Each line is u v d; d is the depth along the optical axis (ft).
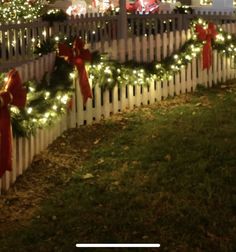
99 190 21.94
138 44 32.45
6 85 21.27
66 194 21.75
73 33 47.62
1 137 20.93
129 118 30.04
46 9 71.05
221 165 23.36
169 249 18.31
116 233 19.16
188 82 35.24
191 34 35.47
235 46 38.34
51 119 25.39
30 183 22.74
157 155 24.62
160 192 21.49
